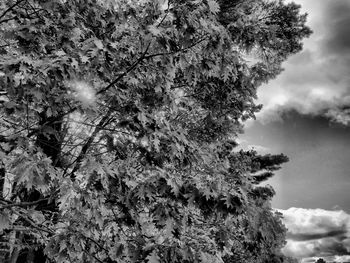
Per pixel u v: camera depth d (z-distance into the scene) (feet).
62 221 11.59
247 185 12.28
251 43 17.89
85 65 10.21
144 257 10.73
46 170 9.89
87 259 10.71
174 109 13.19
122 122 11.77
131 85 11.91
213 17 11.38
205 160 13.50
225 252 13.84
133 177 11.12
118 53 10.91
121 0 11.30
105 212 10.83
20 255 15.26
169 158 12.78
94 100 10.48
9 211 10.61
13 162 9.70
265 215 11.59
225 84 18.97
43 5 10.30
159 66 11.84
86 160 10.41
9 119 11.23
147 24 11.10
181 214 11.73
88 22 11.90
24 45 9.82
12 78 9.02
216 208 10.98
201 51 12.64
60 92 10.41
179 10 10.84
